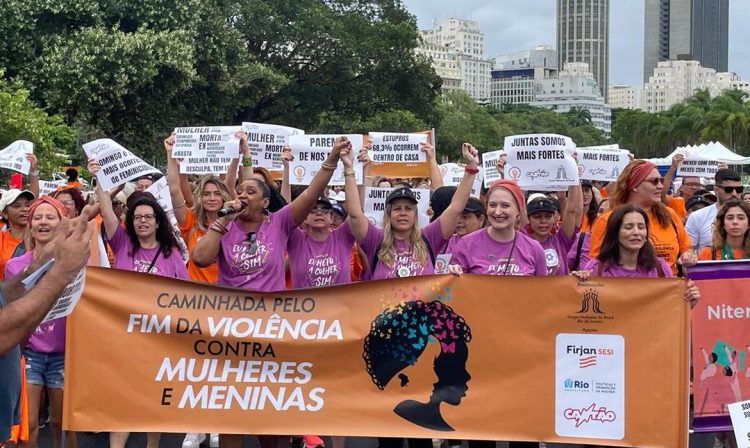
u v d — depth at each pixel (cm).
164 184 888
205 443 789
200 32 3325
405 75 4284
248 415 580
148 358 581
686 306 559
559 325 568
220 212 600
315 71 4175
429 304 577
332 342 579
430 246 643
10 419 357
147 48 2889
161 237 673
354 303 582
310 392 580
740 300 580
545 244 738
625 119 11225
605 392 566
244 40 3647
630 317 563
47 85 2867
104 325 579
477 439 573
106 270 581
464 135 9662
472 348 573
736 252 689
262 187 611
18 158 967
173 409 581
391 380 578
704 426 584
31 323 324
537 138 743
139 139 3259
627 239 577
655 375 561
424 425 575
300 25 3928
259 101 4069
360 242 641
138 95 3077
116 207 892
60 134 2684
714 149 2689
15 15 2798
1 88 2512
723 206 690
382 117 4719
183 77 3086
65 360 579
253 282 609
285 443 699
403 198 622
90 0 2911
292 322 581
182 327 582
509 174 749
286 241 631
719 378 582
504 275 572
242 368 582
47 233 647
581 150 998
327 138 816
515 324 571
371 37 4169
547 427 570
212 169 841
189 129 843
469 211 730
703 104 10056
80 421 579
